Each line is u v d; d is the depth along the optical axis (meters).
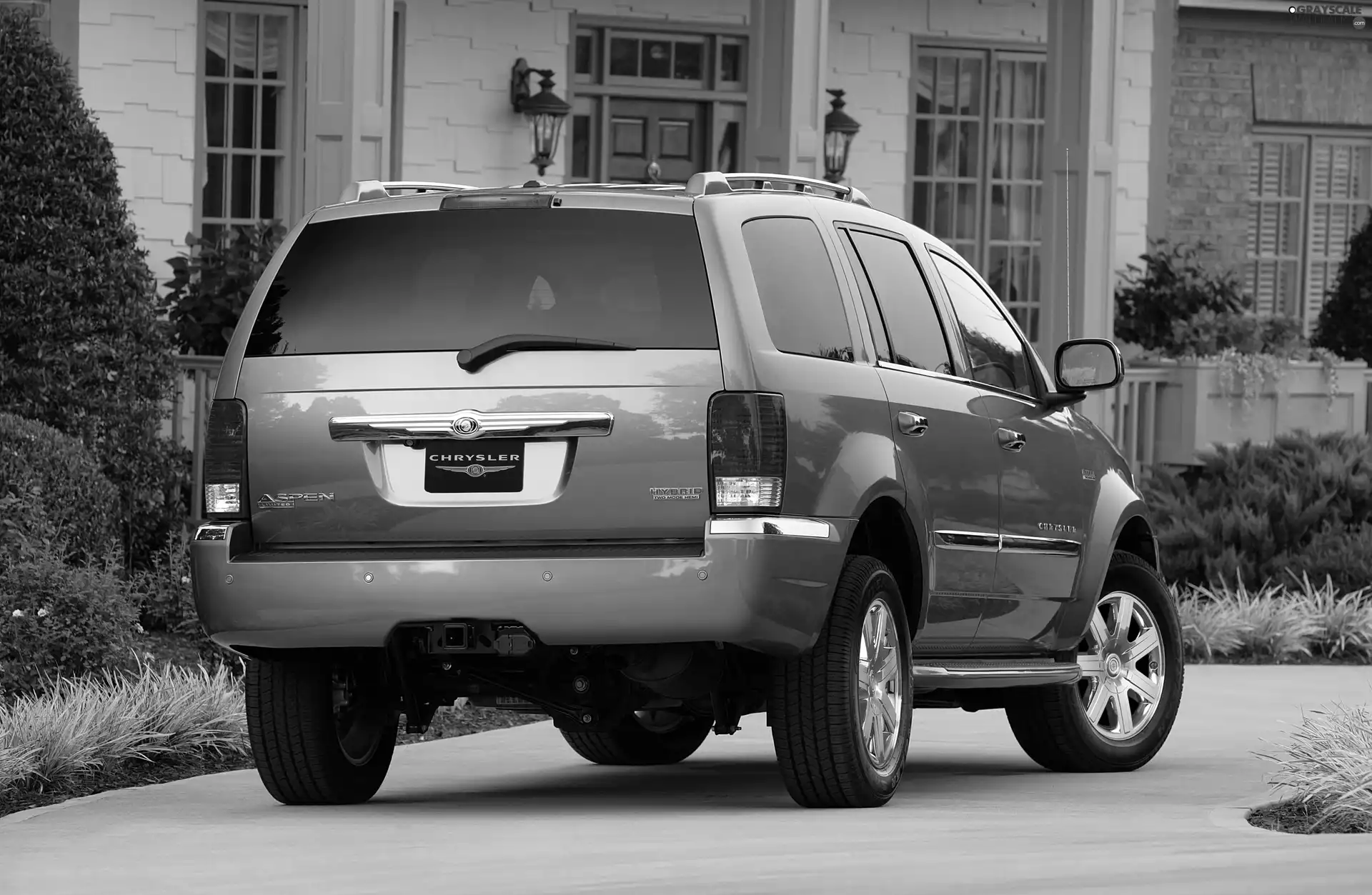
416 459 18.86
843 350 19.97
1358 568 40.19
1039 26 54.56
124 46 45.53
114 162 36.22
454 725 27.97
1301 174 57.34
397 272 19.38
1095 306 45.25
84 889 15.41
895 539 20.69
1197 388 45.06
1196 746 26.06
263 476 19.23
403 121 48.28
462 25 48.84
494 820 19.12
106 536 32.16
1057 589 23.59
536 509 18.55
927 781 22.91
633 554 18.28
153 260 45.88
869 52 52.84
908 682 20.42
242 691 26.55
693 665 19.61
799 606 18.52
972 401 22.17
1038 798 21.00
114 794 21.77
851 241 21.06
